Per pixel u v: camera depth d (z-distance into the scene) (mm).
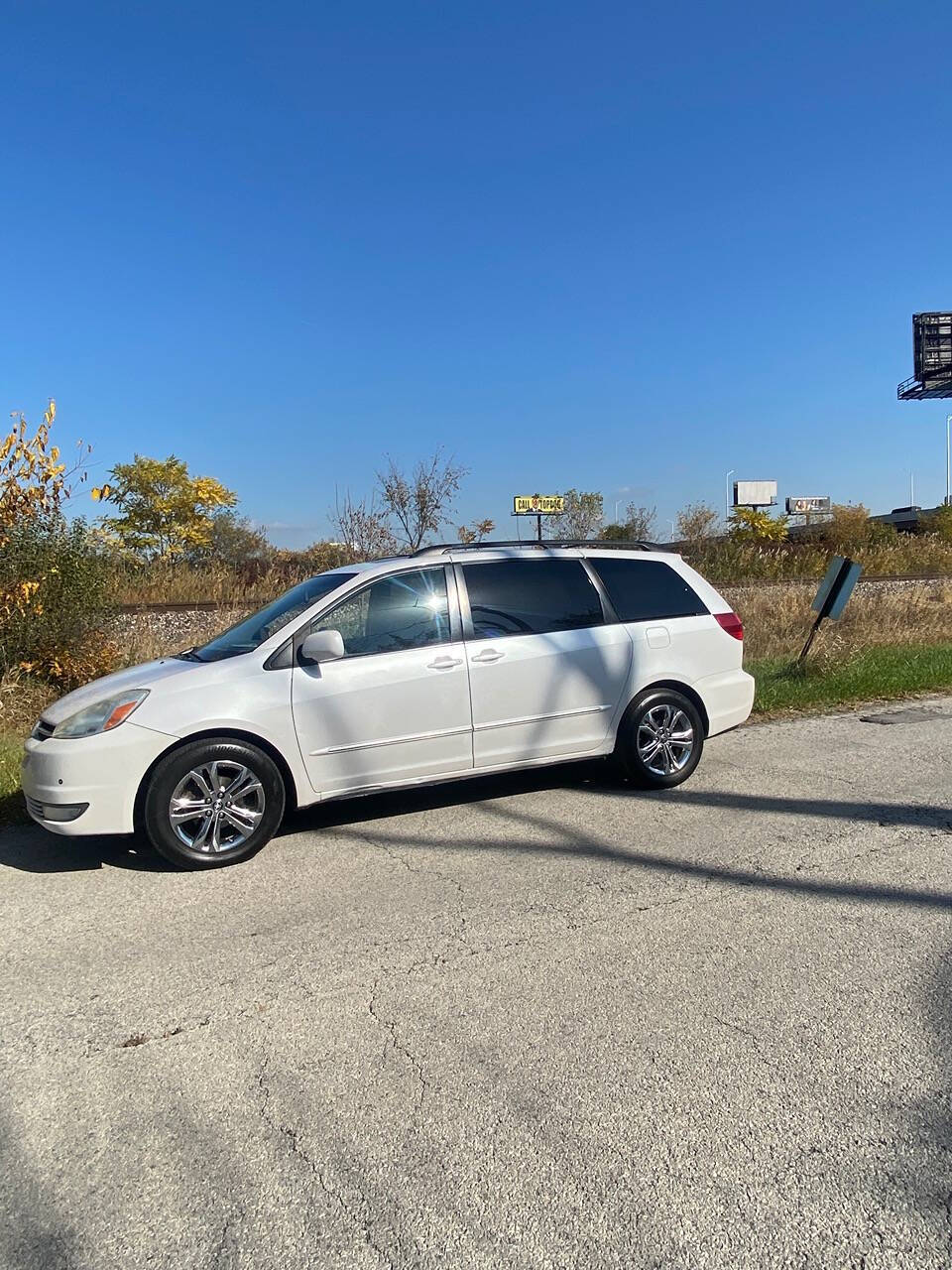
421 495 15828
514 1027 3252
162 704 4898
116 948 4012
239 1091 2920
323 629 5383
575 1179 2461
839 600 10633
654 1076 2926
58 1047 3213
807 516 38969
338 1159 2574
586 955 3799
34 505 8828
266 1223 2336
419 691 5473
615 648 6141
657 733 6297
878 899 4281
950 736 7797
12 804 6035
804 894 4367
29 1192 2482
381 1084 2932
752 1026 3203
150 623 11609
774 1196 2369
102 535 10227
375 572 5625
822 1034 3139
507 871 4820
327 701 5230
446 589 5781
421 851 5180
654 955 3777
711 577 18453
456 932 4074
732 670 6648
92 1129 2748
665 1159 2525
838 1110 2719
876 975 3541
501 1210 2352
